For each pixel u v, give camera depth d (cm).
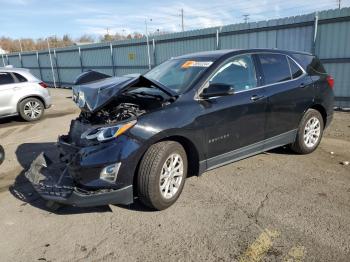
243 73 451
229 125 424
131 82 382
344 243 311
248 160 532
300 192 417
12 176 521
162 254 308
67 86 2450
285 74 503
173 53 1539
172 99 387
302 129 529
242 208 382
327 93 560
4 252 322
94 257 309
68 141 420
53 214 389
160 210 383
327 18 983
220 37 1288
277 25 1100
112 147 344
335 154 557
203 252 307
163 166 368
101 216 379
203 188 436
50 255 315
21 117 995
